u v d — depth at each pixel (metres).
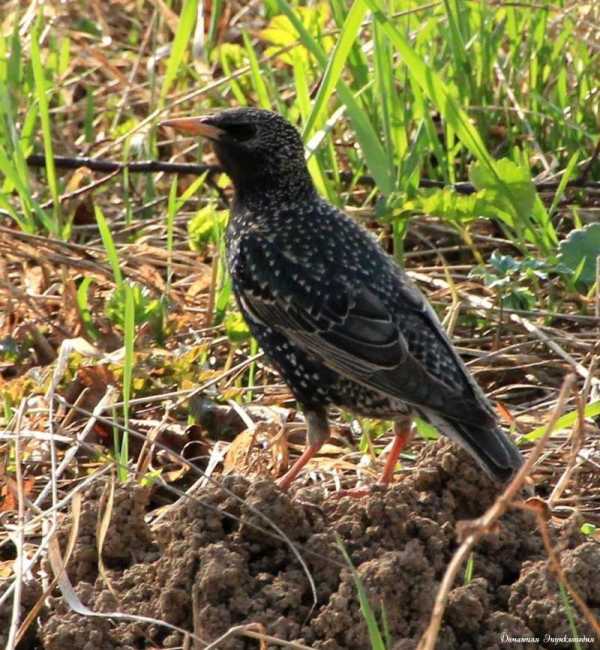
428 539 8.41
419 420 10.20
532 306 12.13
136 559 8.66
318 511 8.76
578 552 8.12
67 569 8.66
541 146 14.25
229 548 8.36
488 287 11.91
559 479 10.06
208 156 14.70
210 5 16.55
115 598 8.16
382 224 12.98
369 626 7.29
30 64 15.05
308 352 10.01
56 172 14.10
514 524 8.59
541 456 10.03
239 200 10.83
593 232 12.29
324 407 10.20
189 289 12.62
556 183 13.52
